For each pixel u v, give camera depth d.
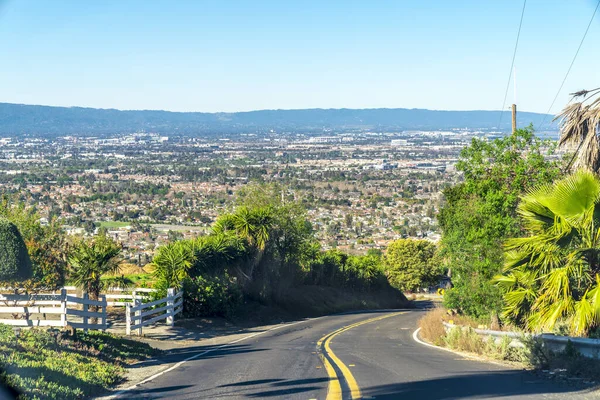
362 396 10.13
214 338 21.88
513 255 13.41
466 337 17.08
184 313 26.41
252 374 12.82
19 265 14.09
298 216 36.78
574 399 9.68
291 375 12.53
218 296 27.12
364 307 48.88
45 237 19.70
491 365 13.80
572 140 15.49
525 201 13.34
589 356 12.90
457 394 10.18
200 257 27.81
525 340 14.16
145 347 17.02
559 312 12.20
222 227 33.72
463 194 23.56
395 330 25.56
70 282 20.19
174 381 12.15
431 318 23.05
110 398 10.54
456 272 21.83
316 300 41.38
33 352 12.68
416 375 12.24
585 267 12.19
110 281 22.25
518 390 10.52
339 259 53.19
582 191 12.07
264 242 33.53
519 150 21.09
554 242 12.46
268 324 29.05
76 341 15.00
